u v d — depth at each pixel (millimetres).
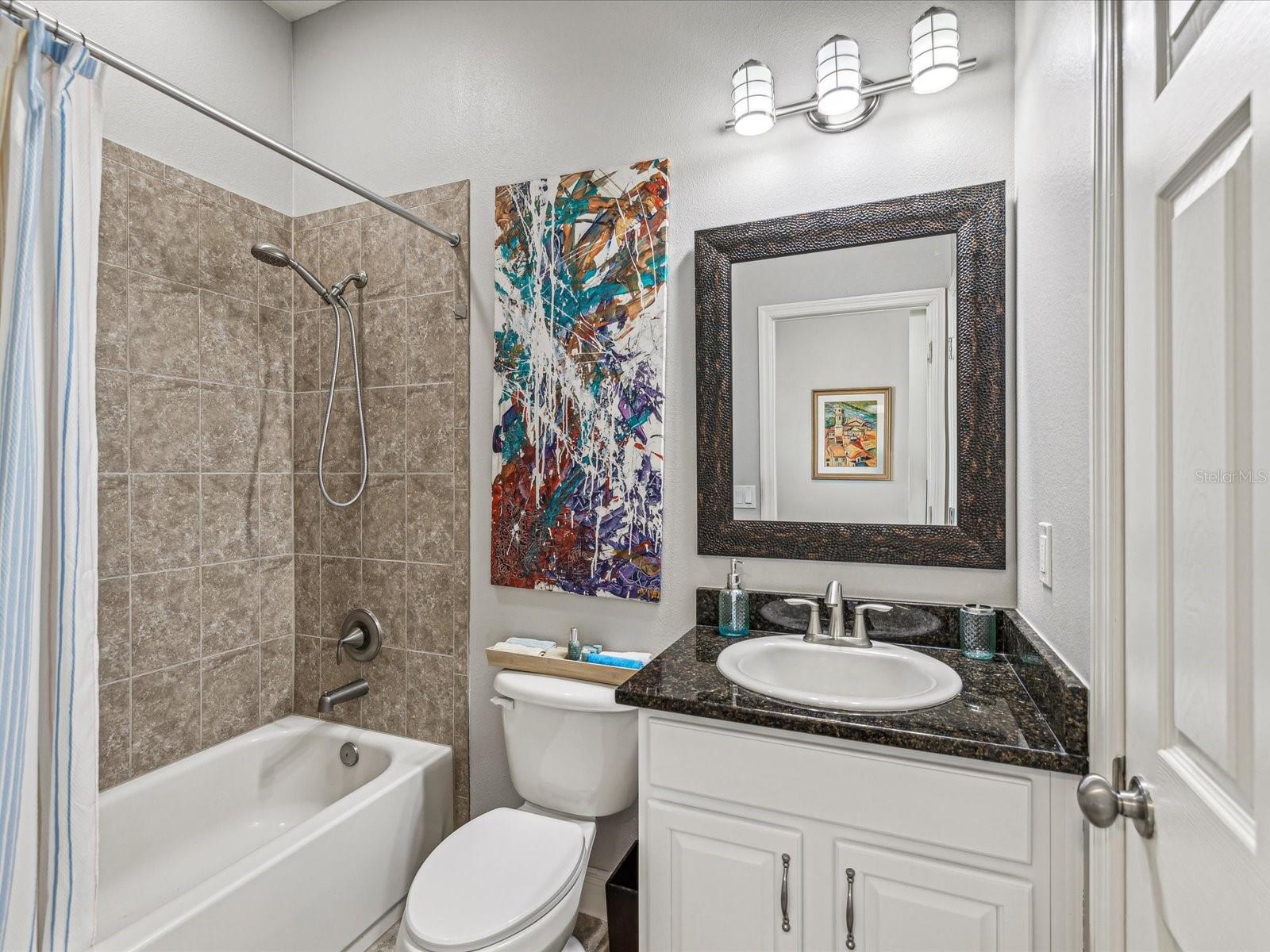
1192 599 645
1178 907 684
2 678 1071
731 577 1697
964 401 1554
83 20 1738
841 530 1660
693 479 1823
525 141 2016
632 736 1646
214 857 1936
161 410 1906
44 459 1168
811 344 1688
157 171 1897
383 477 2160
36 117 1135
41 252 1163
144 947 1200
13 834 1078
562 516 1934
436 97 2137
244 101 2170
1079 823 1026
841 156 1671
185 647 1976
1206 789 622
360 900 1687
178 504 1955
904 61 1619
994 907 1080
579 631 1946
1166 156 697
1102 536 918
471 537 2078
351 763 2111
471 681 2076
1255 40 511
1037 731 1106
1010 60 1529
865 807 1159
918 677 1390
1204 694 620
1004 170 1532
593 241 1891
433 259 2084
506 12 2047
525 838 1539
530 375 1967
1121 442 861
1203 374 619
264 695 2221
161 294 1907
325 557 2260
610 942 1571
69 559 1185
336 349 2088
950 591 1594
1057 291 1167
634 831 1864
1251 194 522
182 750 1963
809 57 1708
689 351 1826
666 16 1854
